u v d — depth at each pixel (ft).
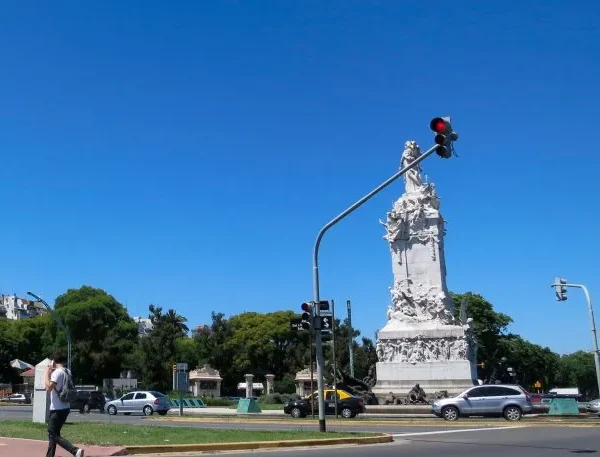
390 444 70.33
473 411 117.80
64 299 346.54
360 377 248.11
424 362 167.73
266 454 58.75
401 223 180.55
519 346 321.93
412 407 146.61
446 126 63.87
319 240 86.63
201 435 70.23
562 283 137.18
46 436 67.36
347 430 90.94
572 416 128.88
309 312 84.17
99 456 52.75
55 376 48.57
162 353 282.77
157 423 115.14
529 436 81.10
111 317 338.95
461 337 166.81
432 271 175.94
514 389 118.52
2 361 357.82
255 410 168.45
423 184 183.93
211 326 396.98
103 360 314.76
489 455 57.67
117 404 163.53
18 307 594.24
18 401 273.13
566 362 532.73
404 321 173.37
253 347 362.94
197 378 298.56
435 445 68.80
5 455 51.57
